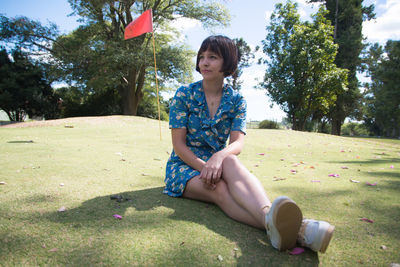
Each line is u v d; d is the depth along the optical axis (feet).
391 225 4.78
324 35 54.75
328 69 55.57
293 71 56.49
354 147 21.71
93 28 59.26
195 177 5.66
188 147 6.18
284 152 16.81
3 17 56.49
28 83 62.54
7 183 6.89
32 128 27.99
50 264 3.30
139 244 3.85
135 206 5.43
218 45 5.73
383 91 77.87
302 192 6.90
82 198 5.85
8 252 3.54
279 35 58.85
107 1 54.13
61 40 60.29
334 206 5.81
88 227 4.36
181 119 6.01
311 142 23.79
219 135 6.25
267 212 3.88
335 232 4.46
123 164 10.28
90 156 11.83
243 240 4.06
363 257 3.67
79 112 68.59
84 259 3.43
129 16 61.41
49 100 68.54
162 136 22.84
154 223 4.60
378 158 15.06
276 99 58.90
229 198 4.85
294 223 3.52
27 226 4.33
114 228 4.36
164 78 62.95
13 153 12.02
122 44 57.93
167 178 6.32
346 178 8.80
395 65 72.49
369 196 6.58
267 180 8.36
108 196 6.07
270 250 3.79
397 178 8.84
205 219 4.84
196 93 6.07
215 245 3.88
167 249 3.73
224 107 6.01
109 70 57.26
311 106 59.16
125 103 66.28
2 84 59.21
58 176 7.85
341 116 76.74
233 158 4.99
